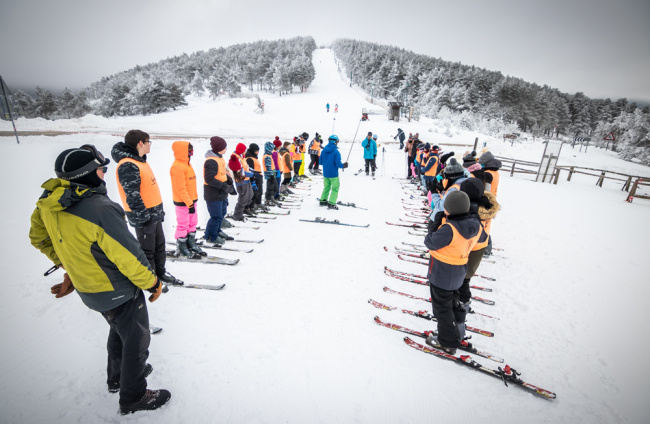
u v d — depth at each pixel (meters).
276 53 98.81
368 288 3.87
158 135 19.12
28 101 60.88
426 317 3.31
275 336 2.84
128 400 1.95
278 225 5.98
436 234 2.47
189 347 2.62
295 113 37.00
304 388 2.30
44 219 1.61
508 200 9.19
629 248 5.74
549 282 4.38
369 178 11.51
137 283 1.79
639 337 3.24
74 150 1.59
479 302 3.79
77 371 2.31
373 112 38.56
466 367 2.68
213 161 4.35
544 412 2.28
